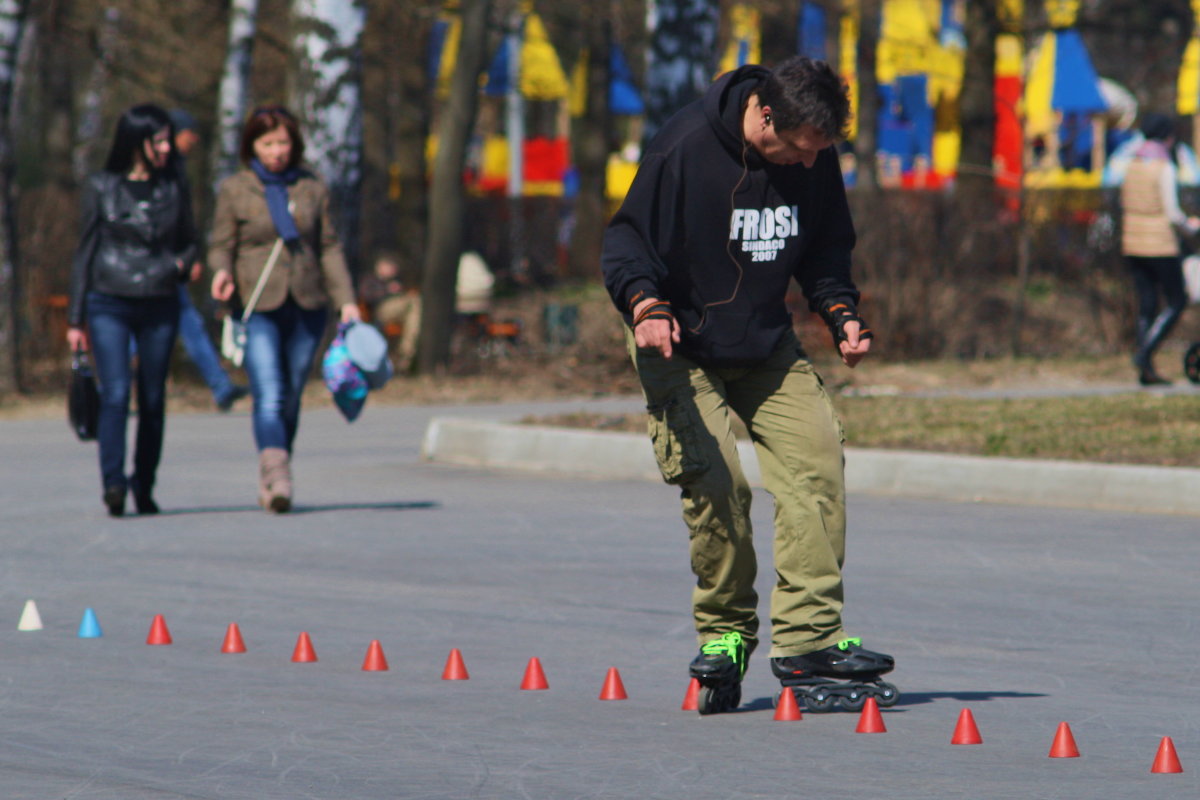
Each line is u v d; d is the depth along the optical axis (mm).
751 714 17359
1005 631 21828
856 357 16484
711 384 16562
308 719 17250
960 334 67625
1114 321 69812
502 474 38344
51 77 108812
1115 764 15203
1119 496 31688
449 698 18219
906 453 34375
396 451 42969
